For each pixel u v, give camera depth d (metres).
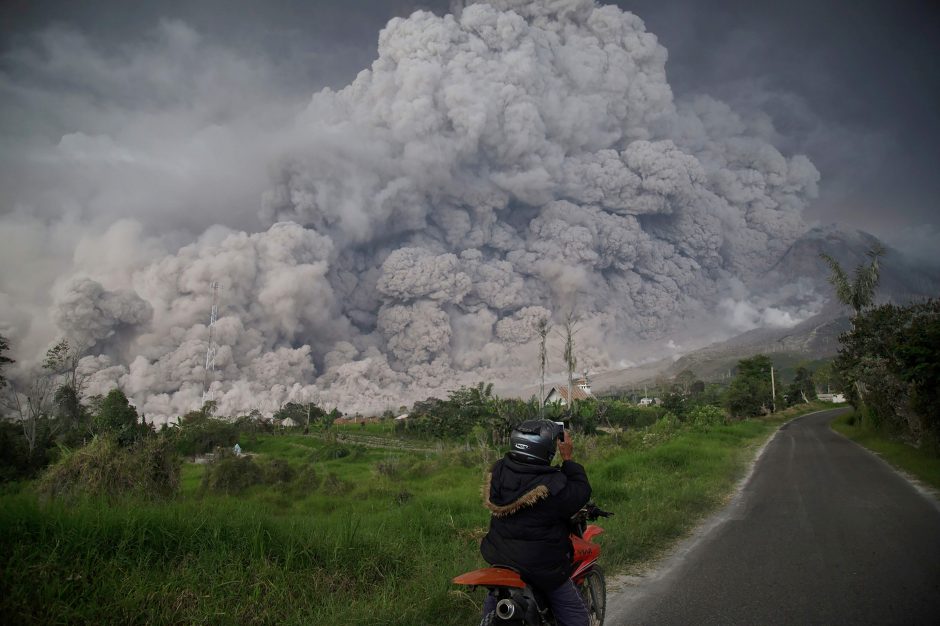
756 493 13.25
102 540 5.59
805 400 96.81
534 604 3.53
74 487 11.17
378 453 49.50
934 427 19.42
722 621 5.33
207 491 21.36
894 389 24.89
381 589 6.04
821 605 5.67
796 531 9.05
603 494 12.11
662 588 6.35
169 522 6.21
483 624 3.59
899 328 29.17
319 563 6.41
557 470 3.72
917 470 16.02
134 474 11.84
